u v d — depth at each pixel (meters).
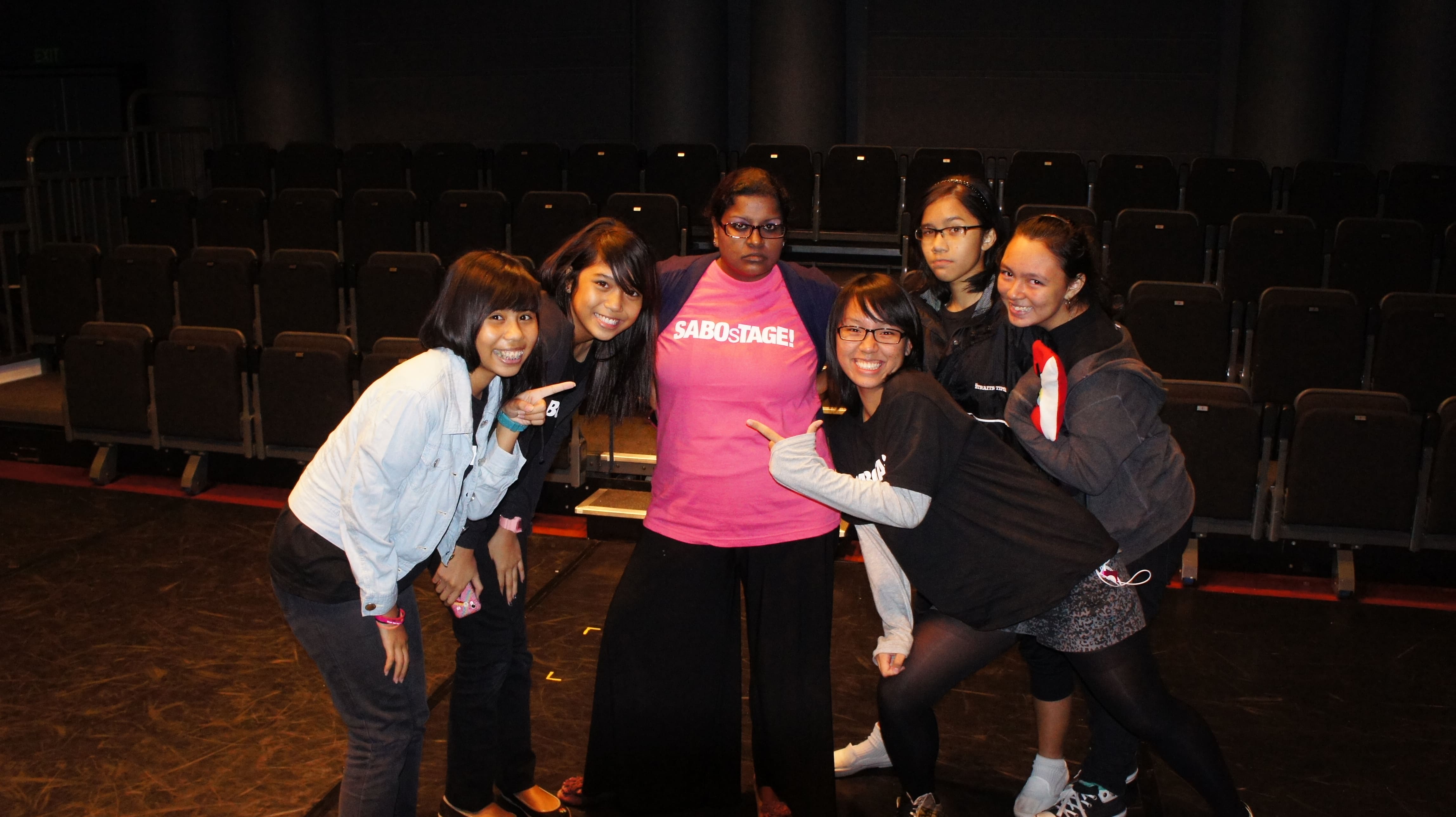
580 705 2.94
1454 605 3.74
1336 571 3.89
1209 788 2.11
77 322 5.84
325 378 4.49
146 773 2.58
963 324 2.28
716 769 2.42
